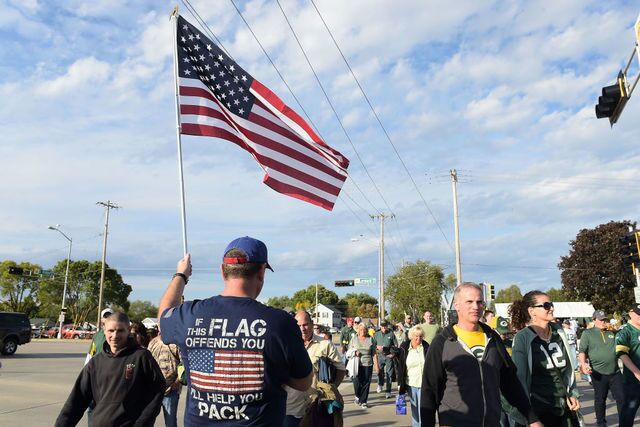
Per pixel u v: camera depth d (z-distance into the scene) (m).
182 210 5.15
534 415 4.07
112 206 53.12
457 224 40.62
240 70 6.96
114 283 76.56
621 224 53.94
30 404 11.09
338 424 5.66
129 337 4.36
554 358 4.94
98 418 4.11
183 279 3.09
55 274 66.44
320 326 14.95
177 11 6.10
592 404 12.17
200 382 2.50
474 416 3.77
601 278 53.88
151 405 4.21
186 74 6.61
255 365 2.44
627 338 7.77
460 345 3.95
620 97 11.91
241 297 2.61
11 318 24.52
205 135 6.57
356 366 12.28
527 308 5.13
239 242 2.72
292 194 7.01
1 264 73.50
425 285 65.06
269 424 2.45
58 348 33.22
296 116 7.22
